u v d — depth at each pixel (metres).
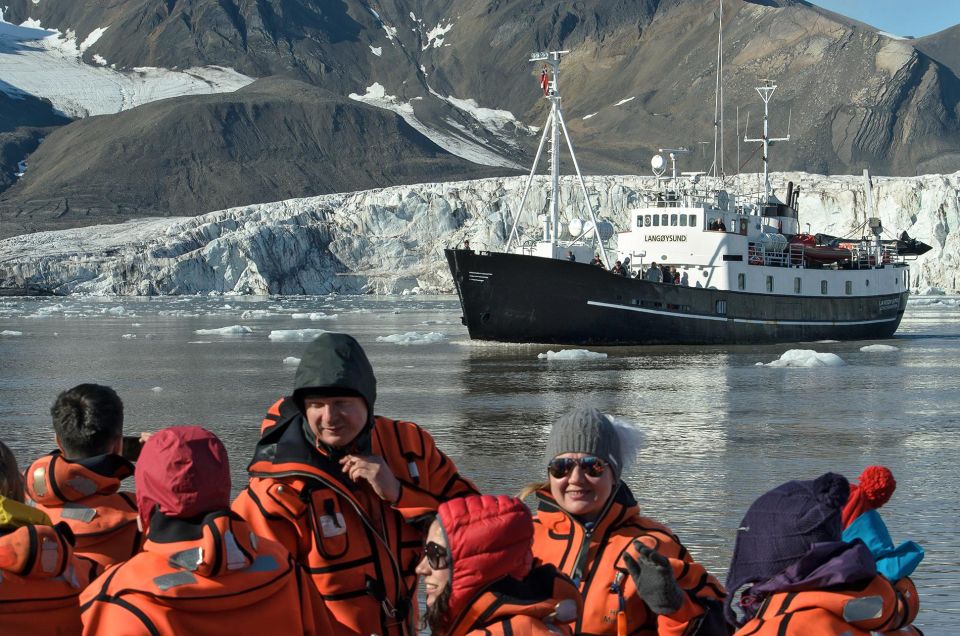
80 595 5.14
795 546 5.29
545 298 50.22
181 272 159.50
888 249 65.31
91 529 6.18
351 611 5.40
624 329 50.84
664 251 53.56
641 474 19.05
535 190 168.25
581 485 5.85
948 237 141.75
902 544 6.05
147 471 4.85
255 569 4.89
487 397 32.34
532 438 23.81
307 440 5.60
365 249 171.00
